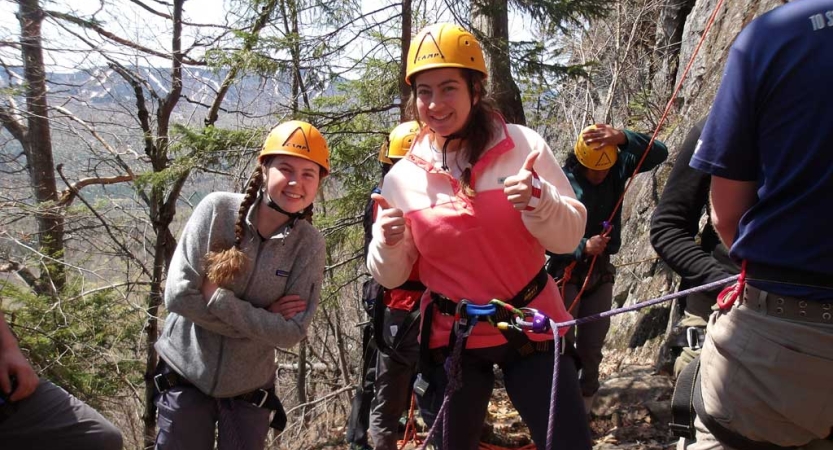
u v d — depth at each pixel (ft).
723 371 6.57
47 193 42.91
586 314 14.33
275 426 10.85
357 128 29.96
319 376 49.19
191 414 10.18
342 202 28.89
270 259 10.14
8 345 7.90
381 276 8.27
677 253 8.93
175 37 38.63
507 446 15.60
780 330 6.01
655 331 20.18
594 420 16.46
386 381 12.91
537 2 25.59
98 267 39.81
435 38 7.57
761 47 5.97
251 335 9.74
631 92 42.27
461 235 7.59
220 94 35.88
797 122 5.74
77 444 8.12
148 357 32.07
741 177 6.29
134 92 37.40
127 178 44.14
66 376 28.96
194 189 36.14
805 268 5.83
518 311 7.39
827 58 5.61
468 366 8.02
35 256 34.14
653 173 24.97
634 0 42.80
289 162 9.98
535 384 7.60
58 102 40.70
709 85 24.20
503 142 7.72
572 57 44.11
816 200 5.74
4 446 7.88
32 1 34.83
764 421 6.36
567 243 7.55
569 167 14.35
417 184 7.95
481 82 7.75
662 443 14.60
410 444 15.80
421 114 7.73
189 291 9.75
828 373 5.88
